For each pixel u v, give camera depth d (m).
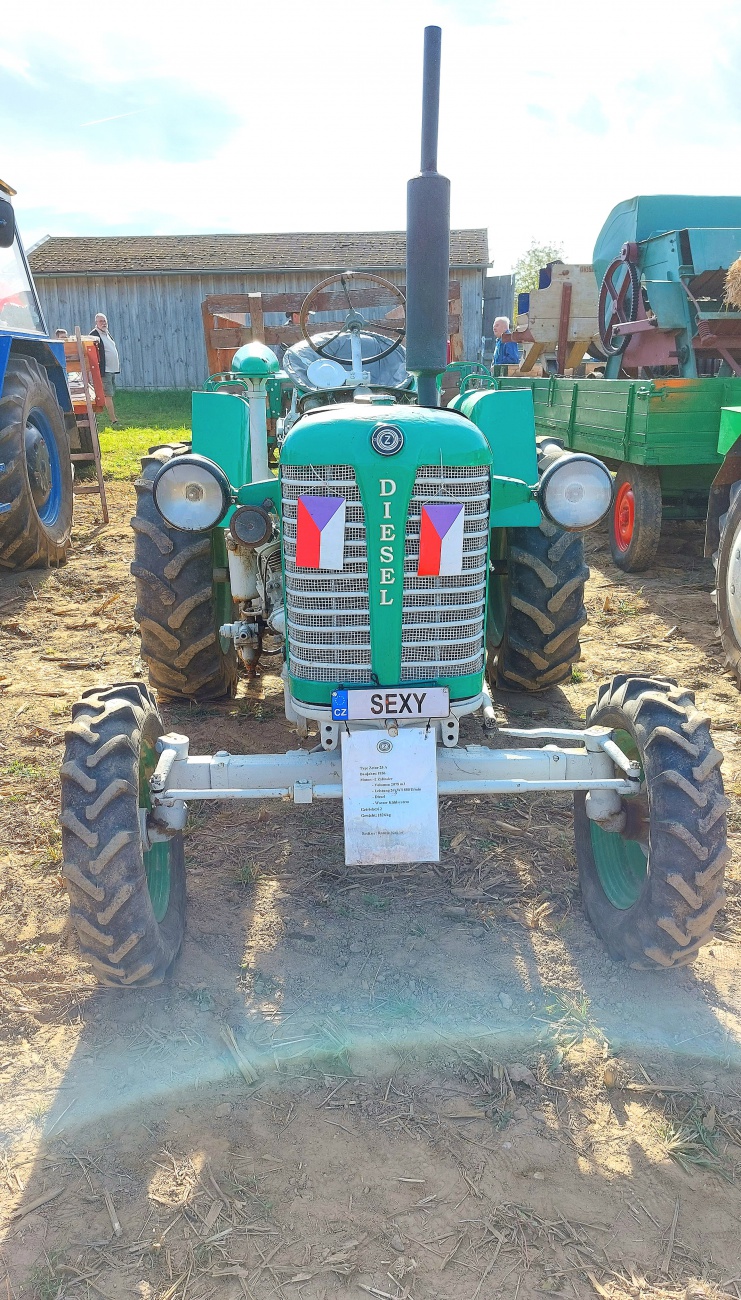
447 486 2.54
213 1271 1.95
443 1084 2.44
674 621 6.12
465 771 2.73
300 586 2.60
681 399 6.29
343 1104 2.38
